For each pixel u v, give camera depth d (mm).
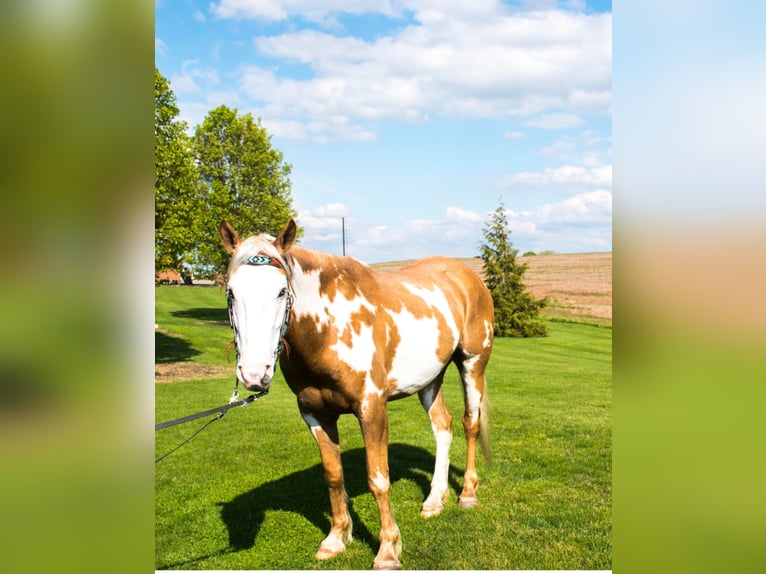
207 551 3986
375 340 3738
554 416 8477
